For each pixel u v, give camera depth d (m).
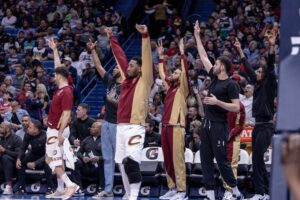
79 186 9.46
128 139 7.55
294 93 3.03
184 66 8.87
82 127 10.05
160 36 18.48
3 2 19.94
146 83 7.66
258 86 8.13
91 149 9.66
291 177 1.87
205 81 11.48
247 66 8.30
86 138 9.81
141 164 9.66
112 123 9.06
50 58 16.70
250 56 15.16
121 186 9.79
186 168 9.60
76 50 16.55
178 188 8.83
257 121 8.16
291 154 1.88
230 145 8.75
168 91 9.05
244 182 9.45
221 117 7.88
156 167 9.62
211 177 8.00
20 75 15.59
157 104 12.02
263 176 8.23
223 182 8.53
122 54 8.15
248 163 9.48
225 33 16.95
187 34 17.14
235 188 8.07
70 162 8.54
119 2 21.05
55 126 8.55
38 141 9.73
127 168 7.54
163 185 9.73
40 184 9.95
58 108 8.52
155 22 19.08
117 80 9.05
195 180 9.57
